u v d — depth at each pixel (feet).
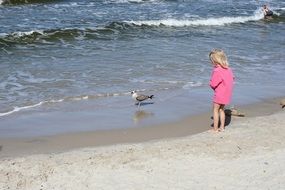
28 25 76.69
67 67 52.65
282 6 109.91
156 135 35.06
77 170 28.37
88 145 32.89
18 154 31.07
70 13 89.10
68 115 38.65
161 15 91.66
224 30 82.43
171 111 40.14
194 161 29.58
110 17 86.99
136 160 29.68
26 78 48.01
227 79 34.37
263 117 38.27
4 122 36.65
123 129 36.01
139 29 78.59
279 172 28.14
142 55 59.36
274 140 32.99
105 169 28.50
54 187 26.55
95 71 51.29
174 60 57.06
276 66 56.80
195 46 66.28
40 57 57.26
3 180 27.17
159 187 26.43
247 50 65.21
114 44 66.33
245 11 101.09
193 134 35.24
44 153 31.30
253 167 28.78
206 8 102.12
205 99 43.27
